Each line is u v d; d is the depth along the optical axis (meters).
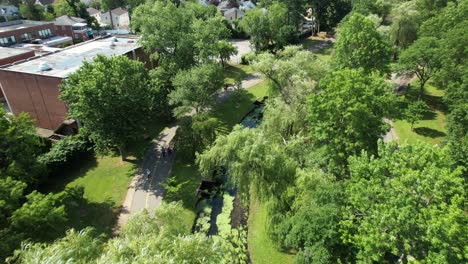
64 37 90.00
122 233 22.31
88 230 21.06
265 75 40.75
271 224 26.69
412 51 46.09
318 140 29.23
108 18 119.94
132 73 38.16
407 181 18.05
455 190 17.42
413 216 16.94
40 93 46.50
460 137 31.94
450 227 15.77
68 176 38.75
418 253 17.62
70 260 15.45
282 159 26.72
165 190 36.06
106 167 40.22
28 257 16.94
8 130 28.98
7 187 24.80
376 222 18.03
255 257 27.83
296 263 21.75
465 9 49.31
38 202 25.02
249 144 26.97
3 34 77.38
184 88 42.12
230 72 70.06
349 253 20.25
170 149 42.34
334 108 27.00
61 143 40.47
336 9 91.44
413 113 42.84
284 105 35.00
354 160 21.80
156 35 50.97
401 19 57.12
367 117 26.28
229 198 35.53
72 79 37.06
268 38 79.69
